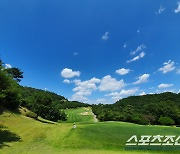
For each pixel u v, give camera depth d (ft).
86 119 401.70
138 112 386.93
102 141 119.85
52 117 305.94
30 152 95.76
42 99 292.61
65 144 111.96
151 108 380.17
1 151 94.12
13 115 199.62
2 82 127.65
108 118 367.45
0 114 185.98
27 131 144.25
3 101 199.00
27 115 231.09
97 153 97.71
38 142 117.50
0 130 136.77
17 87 243.60
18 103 236.43
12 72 336.70
